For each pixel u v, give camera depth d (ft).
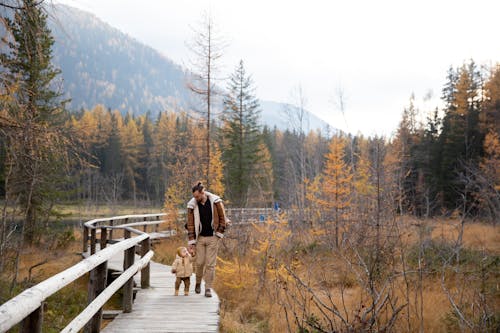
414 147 139.13
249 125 137.59
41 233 55.16
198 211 24.18
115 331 17.70
